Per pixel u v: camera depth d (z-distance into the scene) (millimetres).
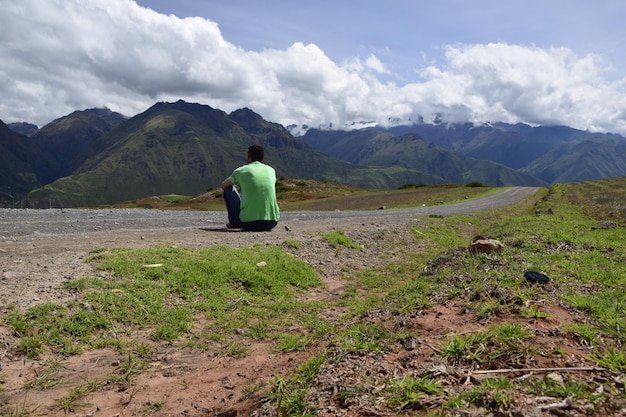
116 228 13500
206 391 4473
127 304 6656
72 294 6531
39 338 5238
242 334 6520
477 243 10570
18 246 9344
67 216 16250
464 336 4559
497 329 4363
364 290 10195
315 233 15094
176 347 5797
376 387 3488
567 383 3170
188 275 8289
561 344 4168
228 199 14211
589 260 10164
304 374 4168
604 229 17484
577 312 5469
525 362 3730
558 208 33906
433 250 17156
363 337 4934
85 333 5688
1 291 6242
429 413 2861
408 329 5094
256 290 8781
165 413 4008
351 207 50688
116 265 8023
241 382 4672
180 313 6875
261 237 12938
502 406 2861
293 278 9969
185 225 15391
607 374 3434
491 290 6105
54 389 4391
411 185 102438
